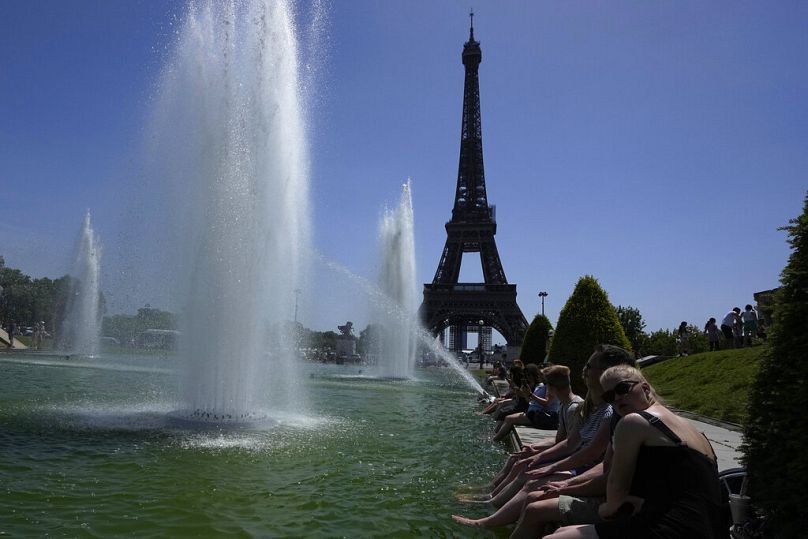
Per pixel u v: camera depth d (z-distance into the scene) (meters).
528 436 15.36
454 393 34.91
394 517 9.23
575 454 8.60
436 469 12.77
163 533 7.87
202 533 7.98
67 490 9.40
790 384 6.59
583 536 5.84
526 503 7.94
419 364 92.00
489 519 8.80
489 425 20.80
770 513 6.61
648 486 5.78
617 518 5.95
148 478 10.41
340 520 8.91
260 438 14.70
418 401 28.58
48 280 126.75
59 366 38.12
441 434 17.94
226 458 12.30
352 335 74.25
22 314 119.56
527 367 18.50
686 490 5.66
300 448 13.82
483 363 102.75
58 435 13.63
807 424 6.32
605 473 7.44
